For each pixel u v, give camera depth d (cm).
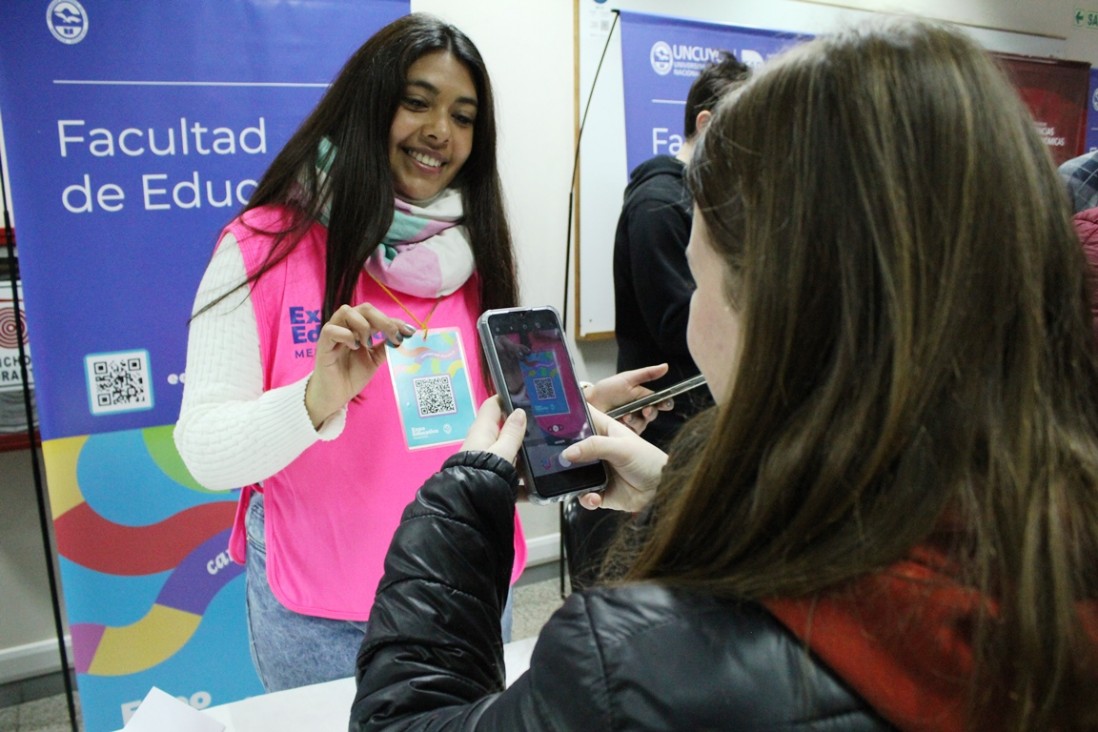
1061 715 34
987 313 38
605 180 263
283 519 110
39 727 203
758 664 37
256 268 107
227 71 182
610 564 56
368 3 192
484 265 125
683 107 269
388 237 114
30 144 169
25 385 170
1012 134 39
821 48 42
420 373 116
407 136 113
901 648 35
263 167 188
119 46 173
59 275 175
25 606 214
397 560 58
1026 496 36
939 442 37
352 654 111
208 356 105
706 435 51
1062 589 34
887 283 37
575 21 248
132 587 187
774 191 40
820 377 40
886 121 38
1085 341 43
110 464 183
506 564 61
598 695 38
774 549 39
